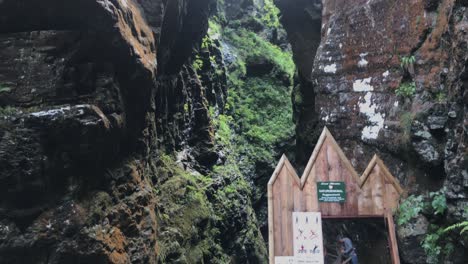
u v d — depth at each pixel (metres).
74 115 5.57
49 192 5.59
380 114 7.12
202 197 11.19
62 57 5.86
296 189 5.45
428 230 5.36
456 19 5.36
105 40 6.05
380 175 5.56
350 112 7.82
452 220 5.02
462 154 4.91
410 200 5.49
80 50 5.95
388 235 5.30
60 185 5.70
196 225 10.16
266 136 19.52
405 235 5.41
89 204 5.91
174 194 10.00
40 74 5.75
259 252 14.88
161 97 9.98
